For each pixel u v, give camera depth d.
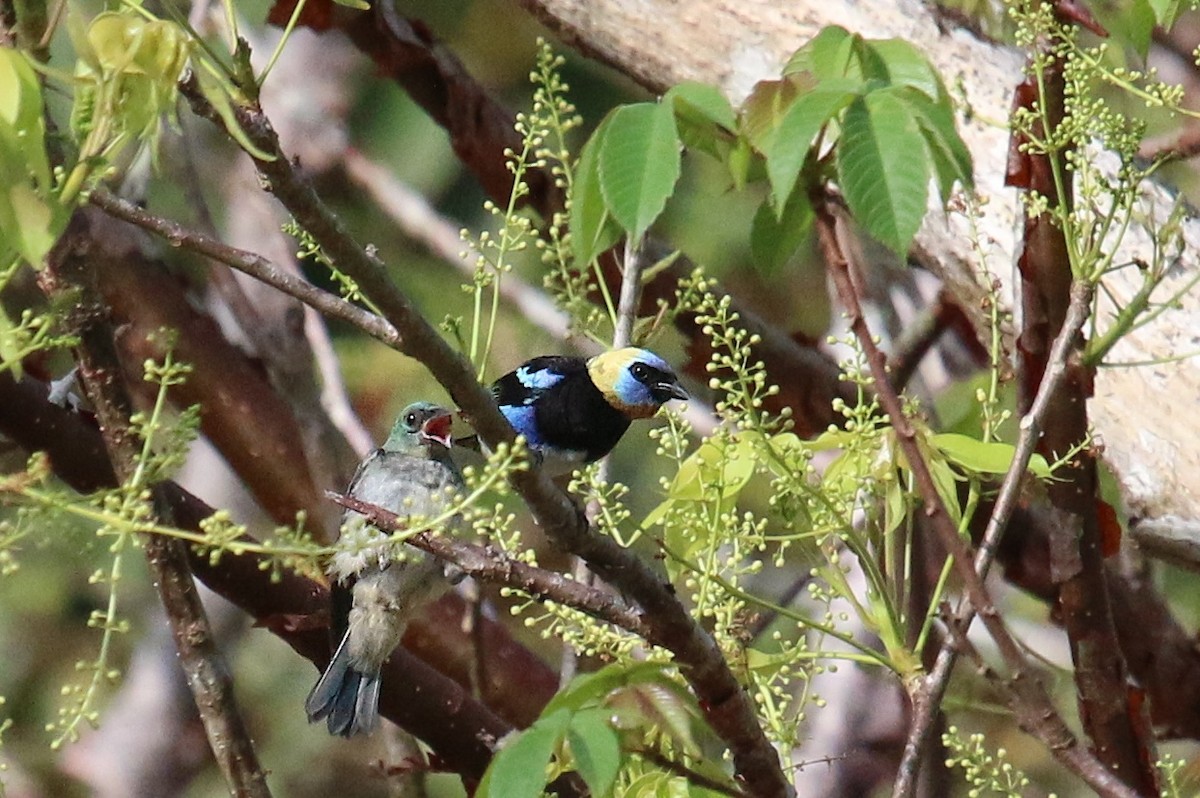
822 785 12.02
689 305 10.10
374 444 12.77
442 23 19.98
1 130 5.57
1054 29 7.89
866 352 6.76
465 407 6.54
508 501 17.33
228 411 12.27
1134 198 7.54
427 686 10.66
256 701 18.12
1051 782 15.32
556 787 9.55
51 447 9.67
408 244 18.77
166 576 7.91
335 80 18.97
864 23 11.19
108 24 5.63
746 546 7.94
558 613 7.39
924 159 6.15
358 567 10.14
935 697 7.23
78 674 17.91
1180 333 9.99
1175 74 16.56
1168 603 13.82
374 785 17.97
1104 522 10.20
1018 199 9.21
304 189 5.89
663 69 11.76
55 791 17.42
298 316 12.11
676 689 7.11
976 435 11.15
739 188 7.01
